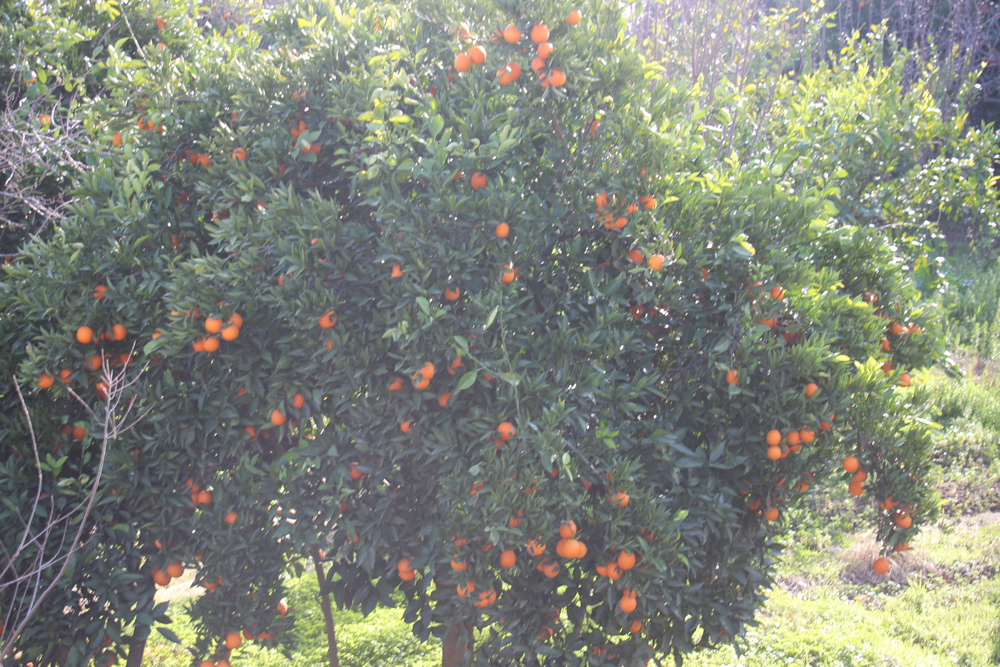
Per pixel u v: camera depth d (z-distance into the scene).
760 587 3.99
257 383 3.36
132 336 3.56
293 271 3.04
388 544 3.48
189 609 3.59
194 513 3.52
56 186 5.04
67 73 5.15
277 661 5.88
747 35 7.79
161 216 3.61
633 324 3.60
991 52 16.30
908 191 5.80
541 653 3.28
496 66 3.29
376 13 3.68
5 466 3.49
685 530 3.28
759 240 3.47
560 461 2.98
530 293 3.48
